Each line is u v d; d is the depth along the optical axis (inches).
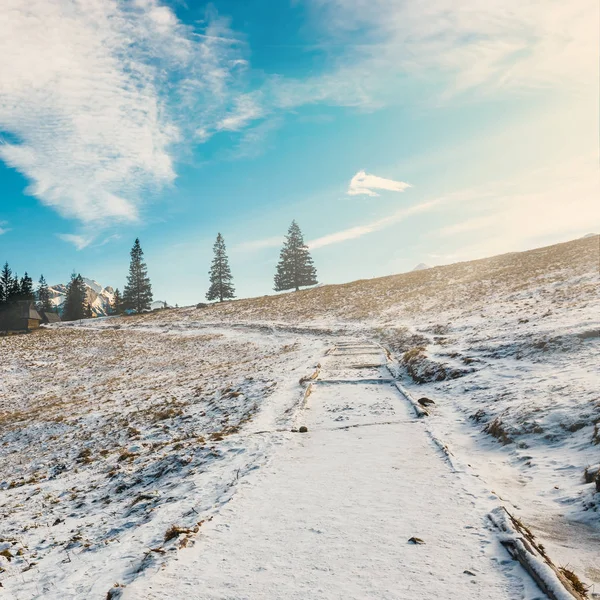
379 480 250.7
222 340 1710.1
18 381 1228.5
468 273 2132.1
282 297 2662.4
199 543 187.5
